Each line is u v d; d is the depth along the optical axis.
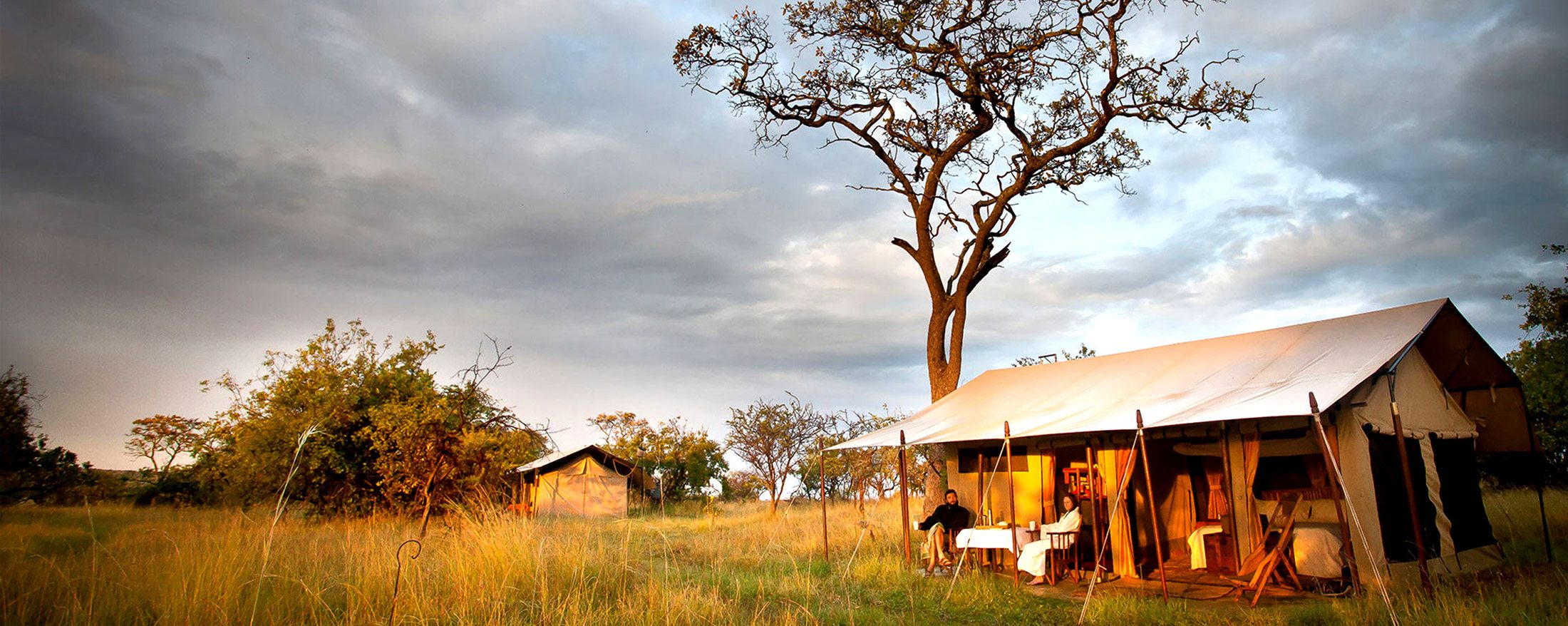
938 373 17.62
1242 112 16.81
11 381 21.50
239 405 23.19
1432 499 11.06
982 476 14.11
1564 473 19.41
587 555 10.55
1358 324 11.37
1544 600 8.38
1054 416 12.22
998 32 17.34
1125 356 14.14
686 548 15.34
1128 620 9.05
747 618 9.00
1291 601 9.59
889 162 18.81
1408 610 8.30
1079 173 18.78
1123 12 16.52
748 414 31.33
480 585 8.71
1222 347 12.69
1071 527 11.58
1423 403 11.61
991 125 17.95
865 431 28.12
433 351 25.12
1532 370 19.69
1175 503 13.62
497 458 14.92
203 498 27.00
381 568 9.33
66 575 7.66
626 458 38.88
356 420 22.27
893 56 18.19
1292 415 8.93
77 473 23.95
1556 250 18.30
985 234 17.59
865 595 10.86
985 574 12.04
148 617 7.23
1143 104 17.03
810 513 25.25
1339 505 8.84
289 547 11.77
